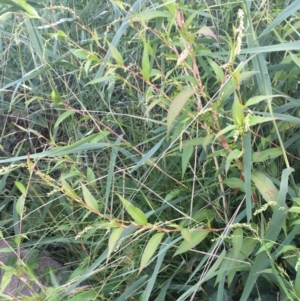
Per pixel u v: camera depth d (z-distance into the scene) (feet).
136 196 4.14
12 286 4.06
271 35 3.80
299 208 2.43
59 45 4.76
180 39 3.15
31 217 4.66
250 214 2.69
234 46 2.52
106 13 4.80
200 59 3.43
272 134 3.35
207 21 4.58
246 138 2.71
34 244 4.03
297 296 2.39
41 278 4.25
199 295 3.64
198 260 3.71
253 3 4.13
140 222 2.63
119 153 4.60
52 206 4.72
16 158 3.24
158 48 4.24
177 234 3.51
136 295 3.68
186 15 3.51
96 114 4.64
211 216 3.30
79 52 3.37
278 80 3.58
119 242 2.95
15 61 5.49
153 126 4.32
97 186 4.25
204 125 3.04
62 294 3.43
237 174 3.39
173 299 3.70
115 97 4.61
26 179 4.70
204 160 3.87
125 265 3.59
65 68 5.09
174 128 3.44
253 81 3.41
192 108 3.68
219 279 2.85
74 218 4.27
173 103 2.58
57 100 3.76
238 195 3.67
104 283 3.29
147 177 4.06
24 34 4.85
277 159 3.61
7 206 5.30
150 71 3.28
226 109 3.57
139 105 4.03
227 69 2.71
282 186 2.60
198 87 2.88
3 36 5.51
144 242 3.84
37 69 4.36
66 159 3.85
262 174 2.78
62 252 4.66
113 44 3.30
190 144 3.05
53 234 4.74
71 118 4.62
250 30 3.00
